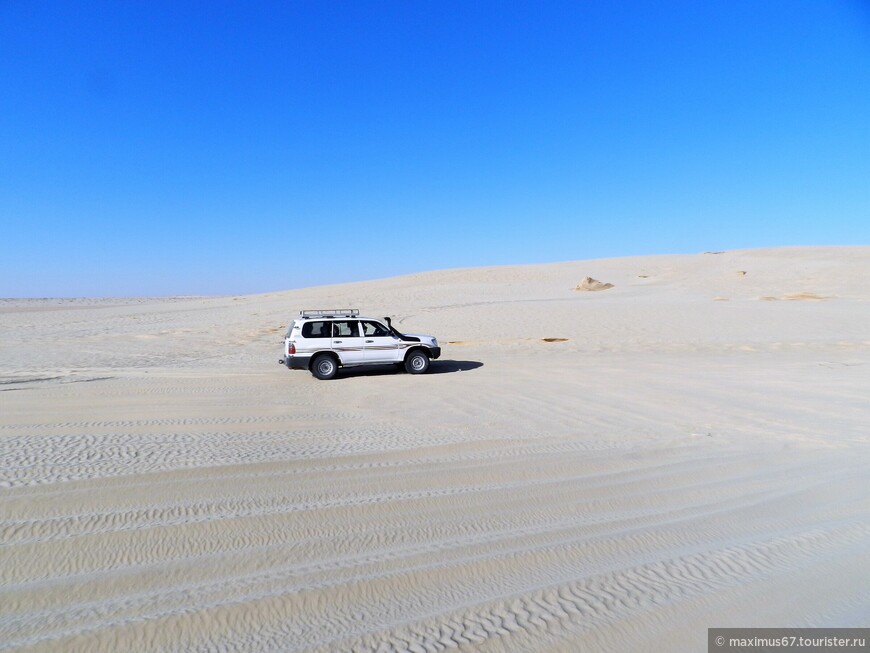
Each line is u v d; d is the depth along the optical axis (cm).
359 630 354
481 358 1972
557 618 366
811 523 518
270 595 396
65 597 396
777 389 1270
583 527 515
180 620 366
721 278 5638
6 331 3341
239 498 584
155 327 3422
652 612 372
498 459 734
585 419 992
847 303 3559
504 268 8294
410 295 5475
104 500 576
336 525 518
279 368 1833
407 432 900
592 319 3038
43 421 993
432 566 439
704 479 650
